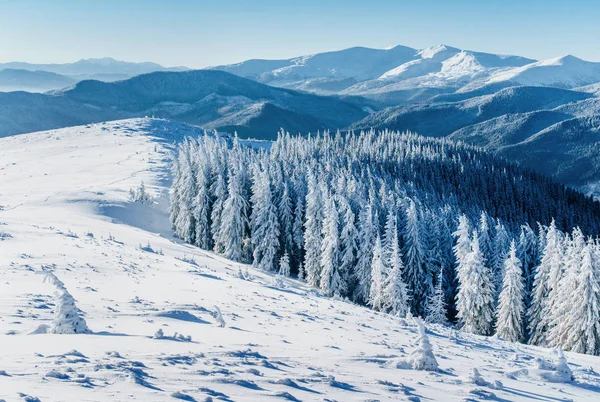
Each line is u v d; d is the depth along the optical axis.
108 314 20.58
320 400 10.30
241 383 10.93
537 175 198.00
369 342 21.38
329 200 66.19
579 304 45.41
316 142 174.12
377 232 63.06
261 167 92.94
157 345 14.97
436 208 105.19
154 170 126.81
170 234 83.69
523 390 15.12
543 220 147.00
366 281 62.72
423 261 63.16
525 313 55.72
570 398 15.27
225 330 19.91
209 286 33.25
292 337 20.27
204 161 81.88
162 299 26.12
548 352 31.83
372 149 170.12
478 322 53.50
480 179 162.00
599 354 44.31
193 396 9.36
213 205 78.25
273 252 71.81
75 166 135.12
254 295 33.00
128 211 84.94
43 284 25.88
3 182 117.62
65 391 8.85
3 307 19.83
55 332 16.11
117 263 36.47
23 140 194.75
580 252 48.47
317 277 67.56
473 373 14.88
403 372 15.20
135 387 9.66
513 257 51.31
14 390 8.60
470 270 53.69
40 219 62.22
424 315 62.88
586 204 182.25
